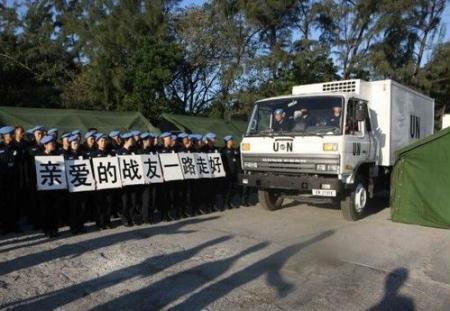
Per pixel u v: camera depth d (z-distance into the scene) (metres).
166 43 25.11
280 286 6.11
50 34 34.00
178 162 10.12
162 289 5.91
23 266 6.68
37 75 27.47
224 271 6.64
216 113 28.95
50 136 8.61
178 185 10.26
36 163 8.22
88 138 9.66
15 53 28.62
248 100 27.09
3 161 8.48
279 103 10.33
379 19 29.38
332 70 28.41
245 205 12.29
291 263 7.09
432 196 9.92
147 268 6.69
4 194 8.49
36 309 5.24
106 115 14.90
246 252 7.61
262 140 10.23
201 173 10.61
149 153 9.67
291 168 9.88
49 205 8.30
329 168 9.41
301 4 30.36
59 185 8.34
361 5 28.86
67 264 6.80
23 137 8.98
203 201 11.05
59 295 5.66
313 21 30.45
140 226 9.44
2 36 29.86
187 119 17.02
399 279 6.50
